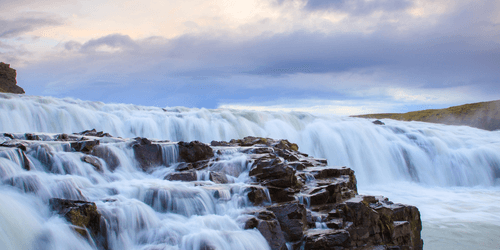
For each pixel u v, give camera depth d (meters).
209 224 9.23
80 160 11.51
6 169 9.54
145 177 12.71
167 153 13.84
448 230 14.59
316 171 13.62
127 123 22.64
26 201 8.43
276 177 11.79
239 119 27.23
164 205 9.95
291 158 15.12
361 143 27.95
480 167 28.06
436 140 29.67
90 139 14.23
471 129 39.91
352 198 11.98
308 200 11.23
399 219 11.81
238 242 8.61
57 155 11.20
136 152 13.41
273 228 9.46
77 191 9.45
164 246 8.33
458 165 28.14
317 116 33.12
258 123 28.33
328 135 27.88
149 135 22.83
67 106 21.11
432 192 23.08
